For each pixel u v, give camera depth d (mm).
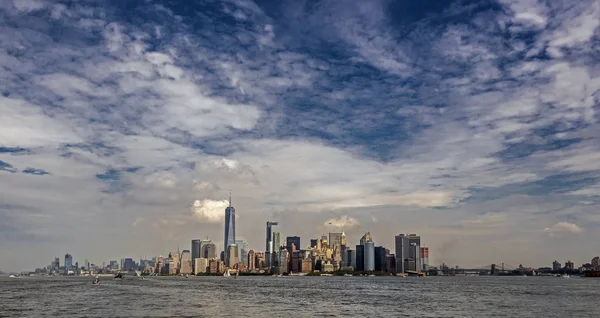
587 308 159125
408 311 147375
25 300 183125
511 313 143375
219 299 191875
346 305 167375
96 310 142250
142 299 189125
